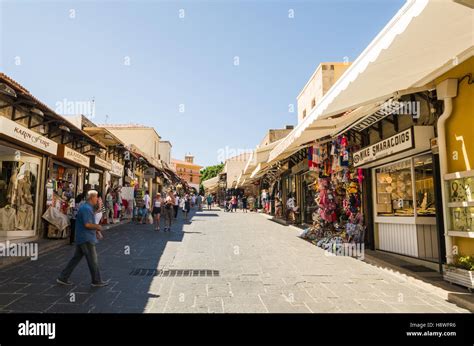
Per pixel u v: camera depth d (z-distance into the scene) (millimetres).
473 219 5602
